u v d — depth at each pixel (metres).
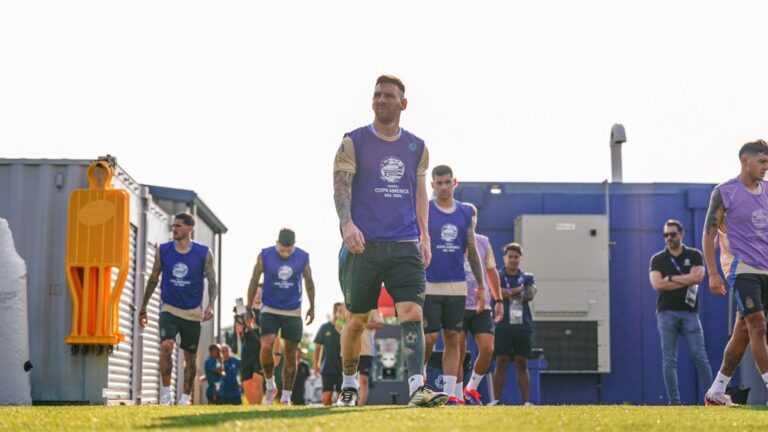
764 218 10.03
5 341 14.10
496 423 4.69
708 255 10.29
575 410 6.18
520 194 19.16
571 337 18.41
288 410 6.12
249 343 19.12
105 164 15.18
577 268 18.50
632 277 19.02
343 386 8.41
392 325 21.80
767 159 9.97
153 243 18.45
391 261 7.60
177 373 20.67
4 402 14.06
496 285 13.18
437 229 11.17
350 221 7.54
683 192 19.20
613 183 19.28
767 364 9.84
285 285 15.02
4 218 15.27
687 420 5.26
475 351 16.95
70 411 6.17
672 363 14.37
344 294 7.94
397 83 7.76
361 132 7.73
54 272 15.22
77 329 14.88
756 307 9.88
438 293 11.08
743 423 5.14
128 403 16.53
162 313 13.65
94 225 14.99
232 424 4.52
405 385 21.12
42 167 15.39
